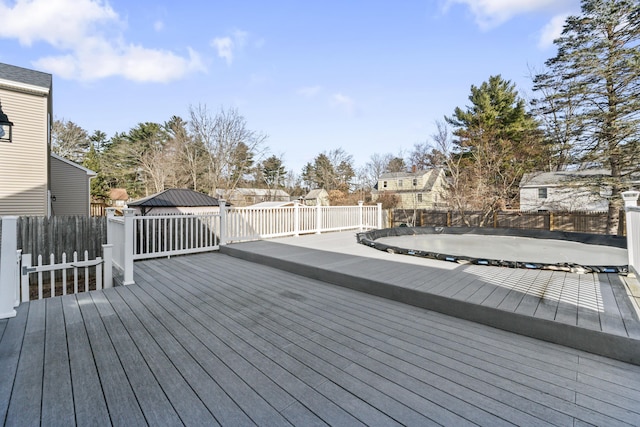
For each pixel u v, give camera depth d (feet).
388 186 92.48
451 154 57.21
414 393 5.42
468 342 7.44
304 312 9.43
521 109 58.80
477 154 53.57
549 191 53.83
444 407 5.05
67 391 5.47
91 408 5.03
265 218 24.14
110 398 5.28
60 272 22.56
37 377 5.89
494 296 9.39
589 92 39.83
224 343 7.34
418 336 7.76
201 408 5.04
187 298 10.76
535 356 6.75
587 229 42.32
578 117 40.81
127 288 11.94
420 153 62.18
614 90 38.65
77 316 9.03
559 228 43.93
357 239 23.73
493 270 12.88
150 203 32.71
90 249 23.58
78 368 6.22
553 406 5.06
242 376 5.95
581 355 6.80
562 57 41.27
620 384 5.68
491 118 60.13
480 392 5.44
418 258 15.65
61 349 7.01
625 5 36.29
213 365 6.36
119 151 81.76
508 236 28.48
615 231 39.68
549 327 7.45
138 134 83.15
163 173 73.46
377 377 5.92
